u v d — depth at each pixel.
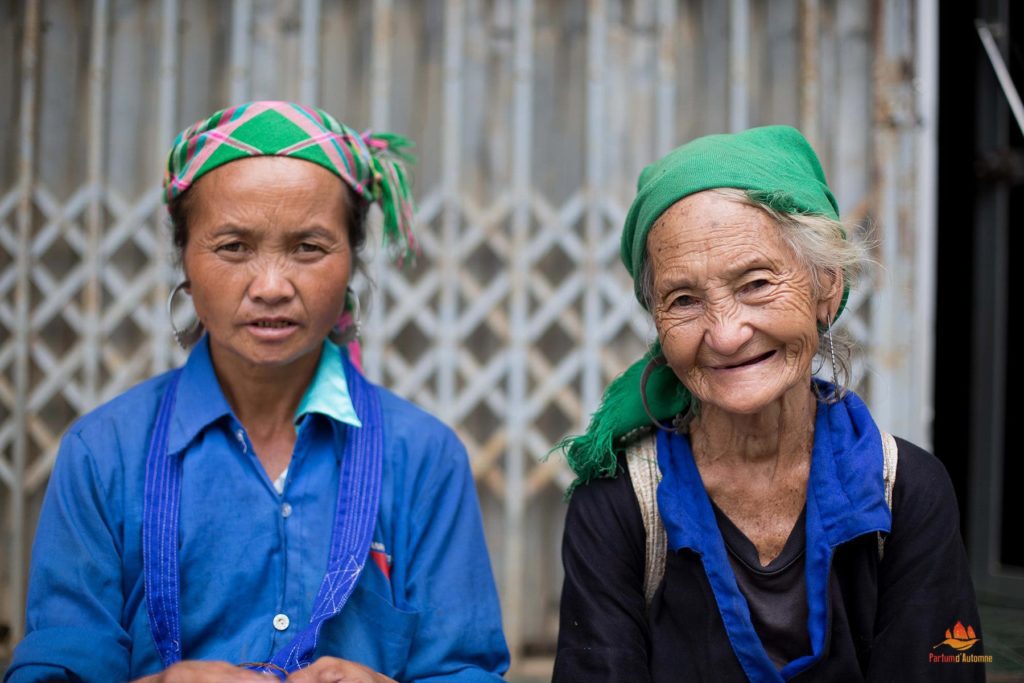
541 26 3.16
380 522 1.61
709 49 3.20
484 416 3.20
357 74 3.16
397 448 1.66
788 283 1.36
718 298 1.36
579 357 3.07
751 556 1.47
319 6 3.12
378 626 1.54
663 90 3.02
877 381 3.02
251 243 1.50
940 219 3.13
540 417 3.23
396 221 1.78
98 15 3.03
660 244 1.39
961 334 3.09
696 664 1.47
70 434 1.59
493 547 3.16
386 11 2.98
